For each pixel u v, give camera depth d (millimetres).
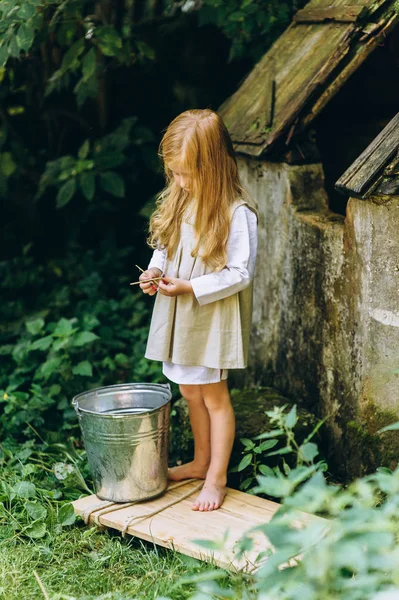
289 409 3615
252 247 3020
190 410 3238
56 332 4156
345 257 3322
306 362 3666
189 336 3033
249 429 3408
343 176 3096
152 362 4422
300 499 1985
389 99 4160
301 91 3615
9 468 3480
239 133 3895
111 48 4449
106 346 4598
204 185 2959
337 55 3533
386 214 3047
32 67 5477
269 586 2078
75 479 3365
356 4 3631
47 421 3965
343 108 4086
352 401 3350
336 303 3414
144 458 3082
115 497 3117
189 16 5500
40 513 3053
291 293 3746
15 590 2662
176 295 2957
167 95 5637
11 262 5500
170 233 3098
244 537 2277
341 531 1952
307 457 2209
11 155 5508
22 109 5648
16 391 4234
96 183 5609
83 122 5625
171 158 2982
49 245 5828
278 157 3719
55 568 2805
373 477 2064
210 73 5602
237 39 4781
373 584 1922
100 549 2949
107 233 5652
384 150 2998
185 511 3053
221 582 2584
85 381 4223
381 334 3158
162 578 2684
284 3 4496
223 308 3016
